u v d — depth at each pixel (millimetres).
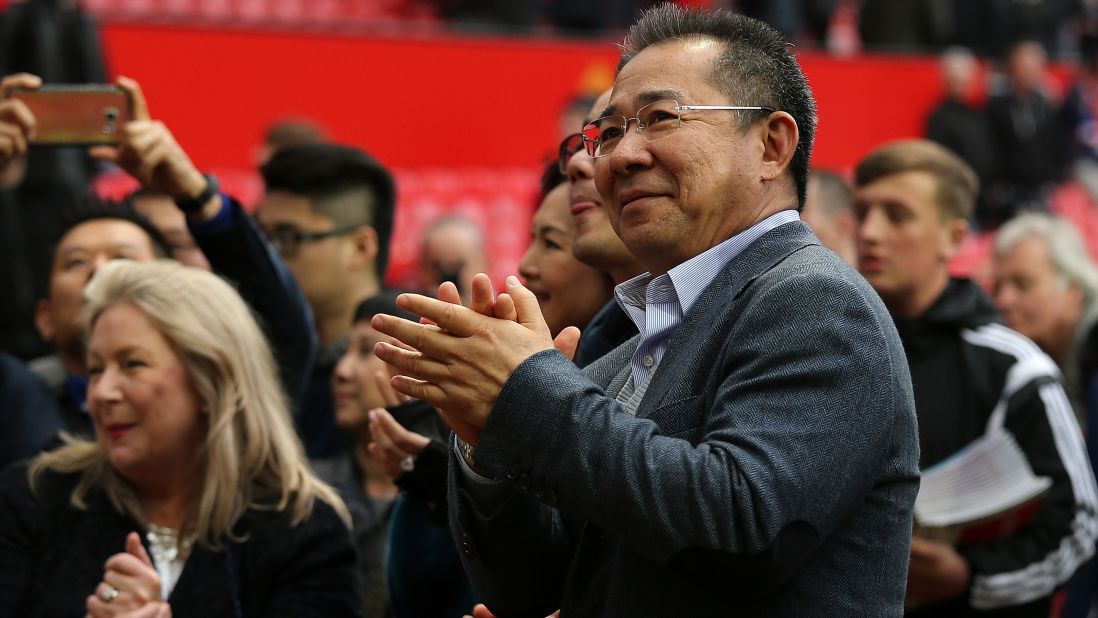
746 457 4668
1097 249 28734
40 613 7176
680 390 5164
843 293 4965
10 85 8609
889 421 4895
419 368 4910
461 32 26406
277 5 27688
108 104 8789
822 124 27547
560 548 5730
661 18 5699
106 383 7453
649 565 5039
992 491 8891
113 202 10336
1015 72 28500
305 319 9594
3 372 9922
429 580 7598
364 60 23656
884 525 5047
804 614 4910
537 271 7879
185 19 23250
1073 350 12477
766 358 4871
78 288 9898
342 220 11156
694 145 5312
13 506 7473
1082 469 9281
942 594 8898
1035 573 8961
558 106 25094
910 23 30016
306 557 7367
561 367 4867
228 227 9195
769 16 28719
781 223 5445
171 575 7355
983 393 9391
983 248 23062
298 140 16094
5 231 18062
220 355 7512
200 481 7543
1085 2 33531
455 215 16406
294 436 7793
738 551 4621
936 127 27484
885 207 9836
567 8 27750
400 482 7211
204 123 22500
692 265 5391
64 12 20109
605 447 4699
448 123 24281
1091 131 30000
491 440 4828
